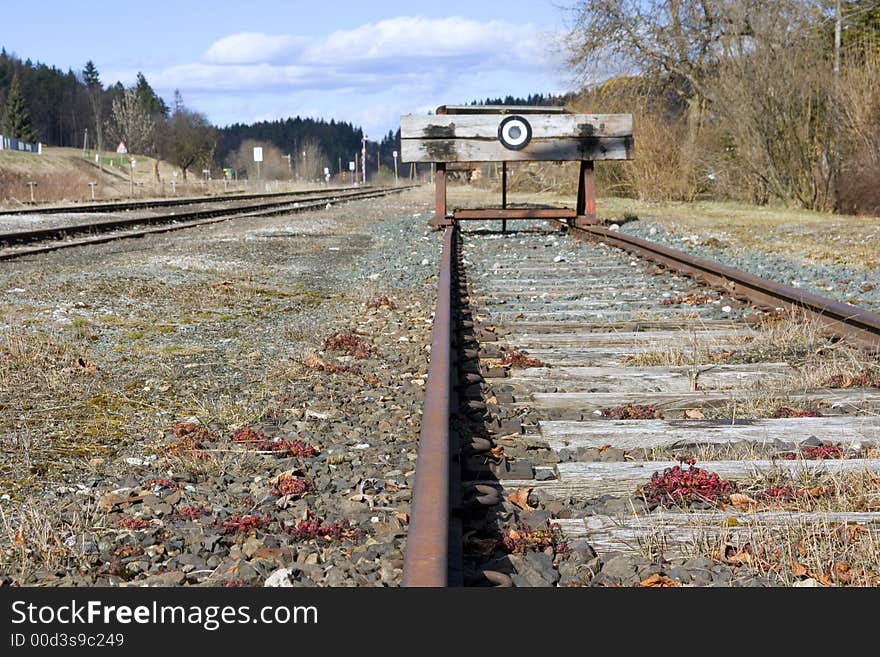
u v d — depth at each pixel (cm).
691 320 867
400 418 582
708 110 3384
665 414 580
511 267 1345
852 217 2362
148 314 966
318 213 3039
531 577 360
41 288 1106
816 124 2734
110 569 376
